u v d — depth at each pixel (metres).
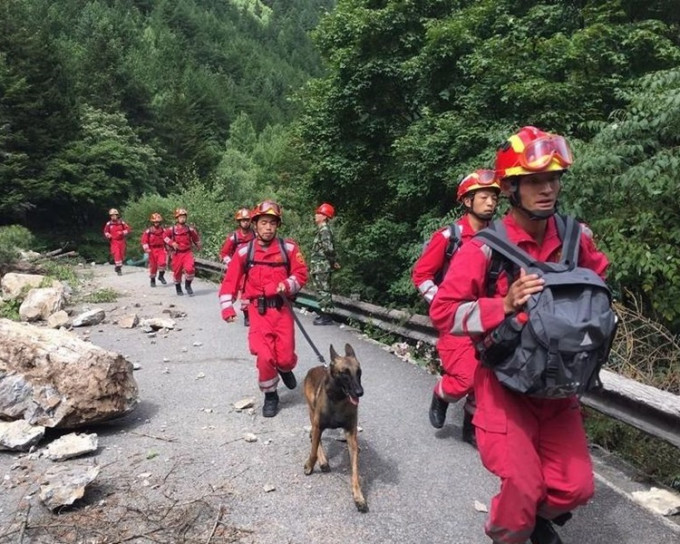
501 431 2.57
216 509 3.87
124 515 3.80
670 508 3.81
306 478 4.31
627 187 6.21
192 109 68.31
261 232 5.77
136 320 10.28
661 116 6.16
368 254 12.33
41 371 5.15
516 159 2.48
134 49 100.75
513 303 2.39
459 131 9.98
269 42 183.75
